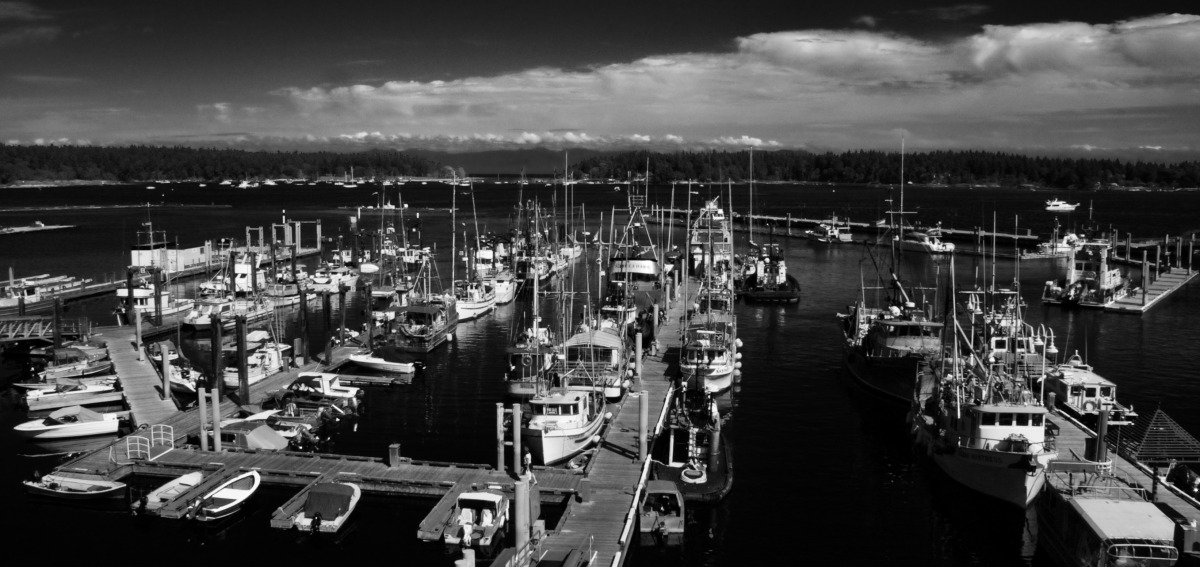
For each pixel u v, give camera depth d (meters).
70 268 160.00
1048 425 57.88
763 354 93.00
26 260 171.00
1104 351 94.75
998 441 53.28
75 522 49.75
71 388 72.38
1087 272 131.00
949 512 52.38
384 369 81.94
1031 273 159.38
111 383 73.94
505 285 125.31
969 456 53.31
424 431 66.31
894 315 82.06
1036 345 84.69
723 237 151.12
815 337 102.00
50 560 45.12
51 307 114.12
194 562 45.03
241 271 125.12
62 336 89.31
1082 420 67.94
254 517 50.38
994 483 52.03
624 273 125.81
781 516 51.53
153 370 78.06
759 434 66.06
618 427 64.00
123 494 52.66
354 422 68.62
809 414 71.31
